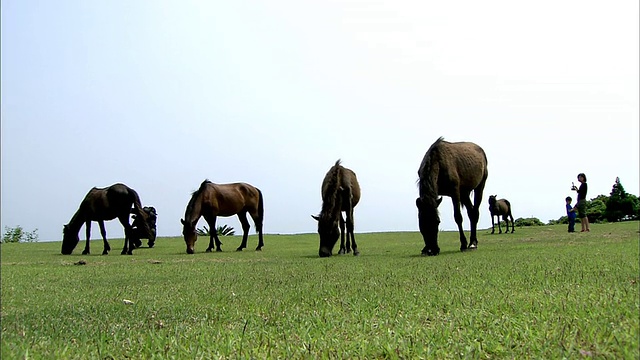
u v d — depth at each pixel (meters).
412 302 4.52
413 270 7.45
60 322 4.43
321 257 11.66
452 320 3.68
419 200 11.02
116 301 5.52
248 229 17.81
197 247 18.89
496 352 2.90
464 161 11.84
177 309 4.86
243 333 3.53
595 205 29.88
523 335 3.14
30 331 4.07
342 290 5.54
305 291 5.61
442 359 2.84
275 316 4.26
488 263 7.93
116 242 23.66
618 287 4.67
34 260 13.30
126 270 9.45
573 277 5.62
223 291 5.95
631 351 2.57
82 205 16.64
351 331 3.56
